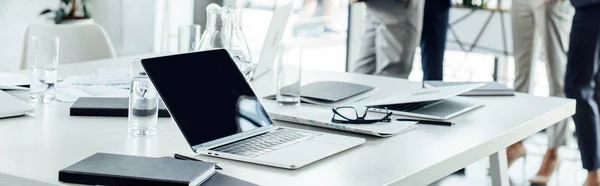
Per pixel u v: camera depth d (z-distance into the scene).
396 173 1.55
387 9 4.15
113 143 1.73
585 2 3.66
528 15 4.10
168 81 1.72
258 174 1.51
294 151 1.66
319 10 5.88
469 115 2.20
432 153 1.73
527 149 4.50
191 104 1.71
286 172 1.53
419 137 1.90
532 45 4.14
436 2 4.29
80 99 2.12
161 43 5.44
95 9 5.46
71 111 2.00
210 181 1.42
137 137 1.79
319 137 1.82
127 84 2.49
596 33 3.69
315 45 5.90
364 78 2.90
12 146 1.66
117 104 2.07
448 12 4.33
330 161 1.63
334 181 1.48
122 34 5.46
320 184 1.46
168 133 1.85
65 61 3.29
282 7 2.79
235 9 2.50
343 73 3.02
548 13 4.04
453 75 5.43
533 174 4.04
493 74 5.24
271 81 2.75
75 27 3.33
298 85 2.25
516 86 4.24
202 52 1.88
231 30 2.50
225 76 1.88
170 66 1.75
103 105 2.04
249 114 1.84
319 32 5.89
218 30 2.48
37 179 1.42
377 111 2.18
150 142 1.75
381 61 4.24
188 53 1.83
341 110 2.18
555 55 4.10
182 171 1.41
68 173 1.39
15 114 1.94
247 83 1.92
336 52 5.84
